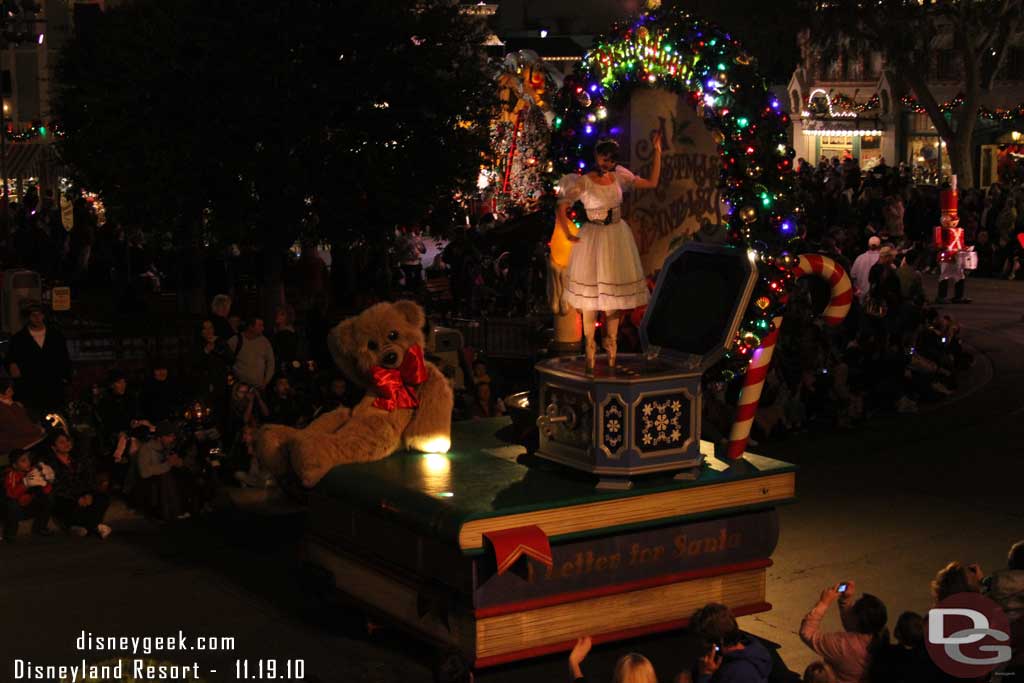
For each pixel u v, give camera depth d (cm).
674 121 1071
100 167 1955
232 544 1239
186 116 1866
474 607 887
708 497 962
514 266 2380
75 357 1875
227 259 2444
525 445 1089
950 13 3891
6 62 4184
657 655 960
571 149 1141
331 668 941
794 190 1016
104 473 1283
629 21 1102
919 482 1445
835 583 1113
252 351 1534
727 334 946
